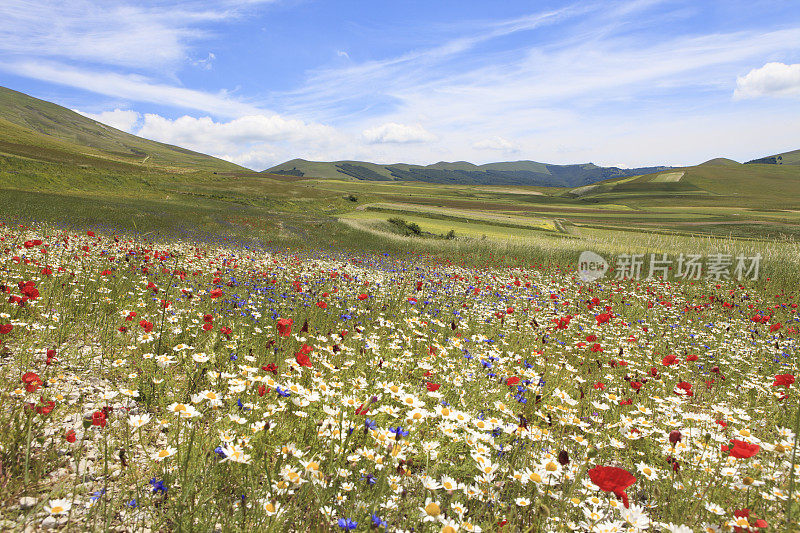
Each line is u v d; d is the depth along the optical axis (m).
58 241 11.73
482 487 2.90
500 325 8.52
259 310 7.69
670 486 3.40
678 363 6.83
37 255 9.51
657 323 10.62
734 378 6.91
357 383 4.33
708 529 2.57
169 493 2.75
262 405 3.75
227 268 12.06
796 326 9.98
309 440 3.39
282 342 5.54
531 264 22.14
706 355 7.90
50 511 2.42
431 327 7.87
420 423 3.75
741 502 3.19
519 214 92.88
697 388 6.50
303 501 2.73
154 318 6.23
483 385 5.07
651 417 4.78
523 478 2.78
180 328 5.59
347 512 2.58
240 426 3.42
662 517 3.02
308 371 4.61
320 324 7.25
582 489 3.17
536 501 2.84
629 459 3.88
